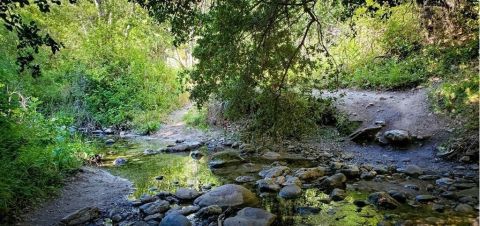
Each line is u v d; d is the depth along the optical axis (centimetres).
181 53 2156
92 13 1867
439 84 947
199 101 660
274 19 576
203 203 546
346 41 1301
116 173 757
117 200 583
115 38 1677
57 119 851
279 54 611
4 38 1188
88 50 1595
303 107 678
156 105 1522
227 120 1157
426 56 1095
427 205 506
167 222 466
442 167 693
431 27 1150
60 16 1711
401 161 755
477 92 809
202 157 898
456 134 764
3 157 547
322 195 574
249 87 627
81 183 662
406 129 855
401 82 1049
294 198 565
